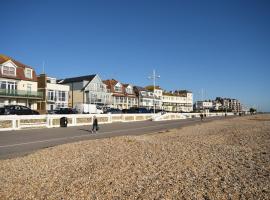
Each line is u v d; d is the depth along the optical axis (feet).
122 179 23.17
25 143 49.57
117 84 271.69
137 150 37.11
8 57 159.22
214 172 24.97
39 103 174.50
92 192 20.20
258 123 119.55
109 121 126.21
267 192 19.21
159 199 18.39
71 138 57.93
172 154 34.14
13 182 23.22
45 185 22.18
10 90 146.10
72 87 229.66
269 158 31.91
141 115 154.10
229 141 50.42
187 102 426.10
